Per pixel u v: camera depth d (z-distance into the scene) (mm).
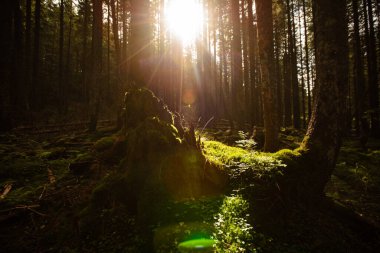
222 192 6277
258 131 12875
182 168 6129
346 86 7703
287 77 27125
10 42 18953
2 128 15453
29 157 10102
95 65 17656
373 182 10094
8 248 5410
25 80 21953
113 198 6168
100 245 5215
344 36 7648
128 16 26203
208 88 27453
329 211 7223
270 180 6559
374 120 19562
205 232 4852
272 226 5863
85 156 8719
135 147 6488
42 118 20953
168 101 21422
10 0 19125
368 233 6926
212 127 21109
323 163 7480
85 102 29969
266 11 9078
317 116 7855
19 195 7164
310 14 25594
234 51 19422
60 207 6559
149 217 5410
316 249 5719
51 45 37969
